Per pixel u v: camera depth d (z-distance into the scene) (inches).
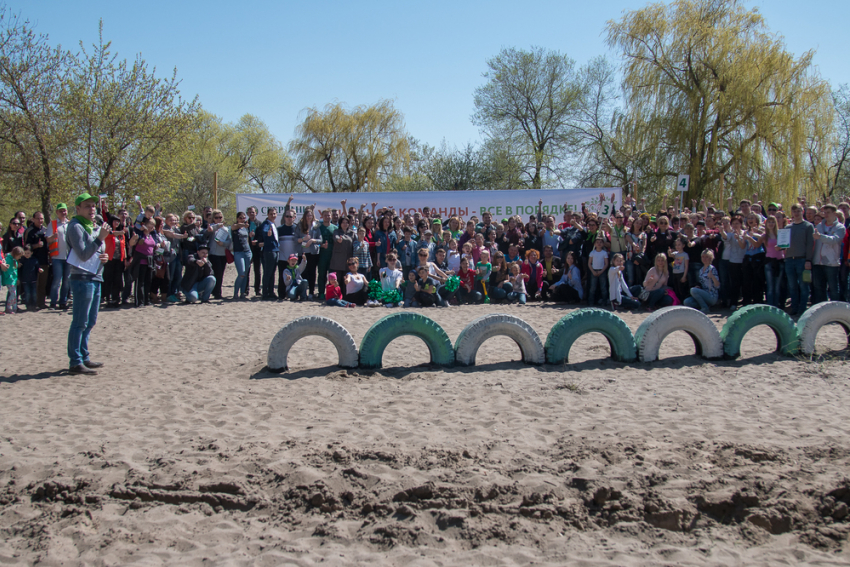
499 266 553.0
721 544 134.2
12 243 546.0
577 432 192.2
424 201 713.6
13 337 382.6
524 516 144.3
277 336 283.6
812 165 887.7
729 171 917.8
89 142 903.7
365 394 243.9
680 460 166.9
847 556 130.3
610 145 1218.6
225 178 1428.4
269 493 156.2
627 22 964.6
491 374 277.1
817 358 304.5
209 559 128.3
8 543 137.4
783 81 852.6
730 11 927.7
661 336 301.9
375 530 138.6
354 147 1376.7
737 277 472.7
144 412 221.6
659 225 511.5
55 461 173.5
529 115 1503.4
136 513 148.6
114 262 499.5
